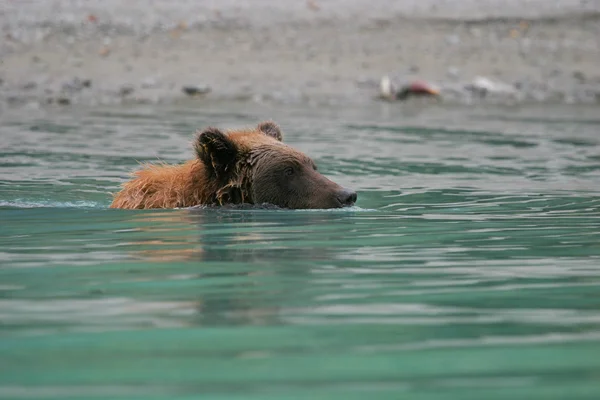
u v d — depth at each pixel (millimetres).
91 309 7844
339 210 14289
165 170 15273
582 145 24031
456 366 6219
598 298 8328
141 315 7625
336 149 22750
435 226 12664
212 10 43500
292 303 8055
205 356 6438
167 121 27922
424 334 7059
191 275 9242
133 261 10016
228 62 37156
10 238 11633
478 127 27984
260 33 40750
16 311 7793
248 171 14828
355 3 46156
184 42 39031
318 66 37344
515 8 46812
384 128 27438
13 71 34469
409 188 17000
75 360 6348
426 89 35188
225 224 12734
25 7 41969
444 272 9508
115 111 30281
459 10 46031
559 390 5707
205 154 14625
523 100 35656
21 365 6234
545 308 7957
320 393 5645
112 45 38000
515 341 6863
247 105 32500
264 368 6172
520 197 15812
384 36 41375
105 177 17875
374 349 6633
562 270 9648
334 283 8914
